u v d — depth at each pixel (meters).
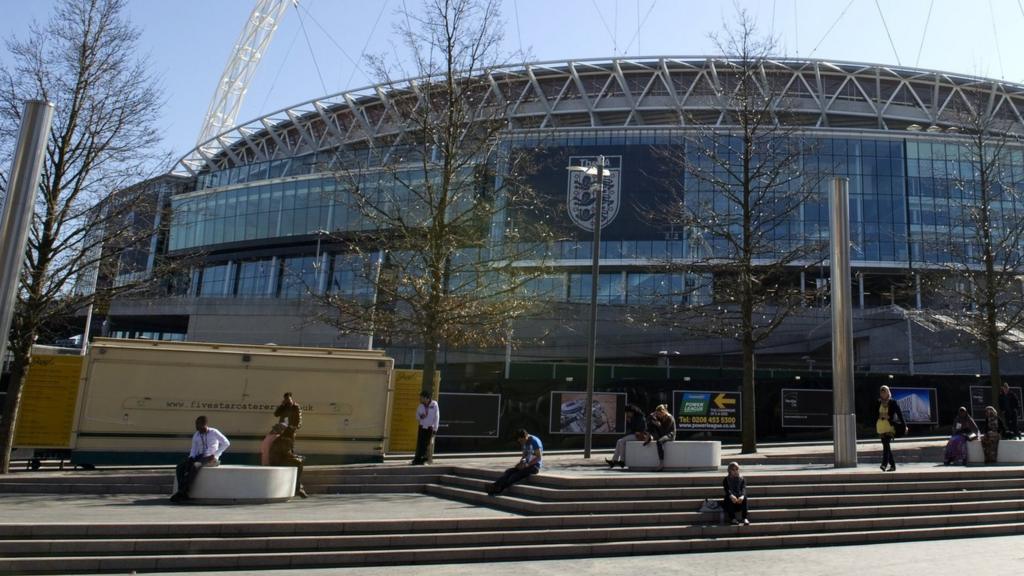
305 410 17.70
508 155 21.06
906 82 73.25
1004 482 13.64
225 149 89.81
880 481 13.07
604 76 75.25
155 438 16.84
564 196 61.34
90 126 16.66
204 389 17.27
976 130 26.30
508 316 18.84
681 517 11.10
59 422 17.66
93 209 16.88
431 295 18.12
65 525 9.17
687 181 47.94
